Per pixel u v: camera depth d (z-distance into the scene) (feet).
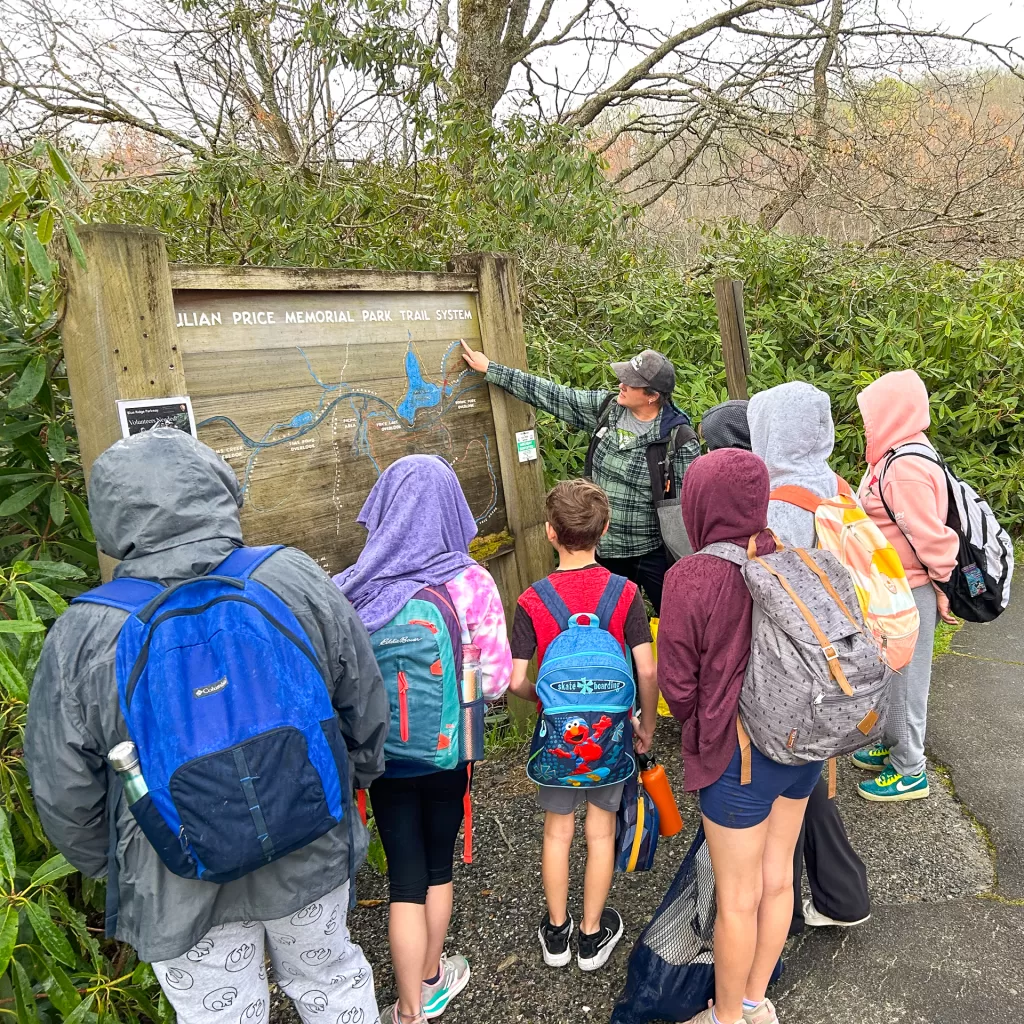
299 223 14.49
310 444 8.06
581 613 6.89
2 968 4.71
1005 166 26.61
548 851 7.03
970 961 7.18
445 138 16.30
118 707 4.14
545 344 15.16
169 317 6.60
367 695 5.08
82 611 4.28
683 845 8.94
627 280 18.69
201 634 4.26
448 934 7.77
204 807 4.01
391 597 6.00
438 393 9.73
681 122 29.17
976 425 19.10
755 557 5.57
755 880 5.75
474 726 6.11
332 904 4.95
